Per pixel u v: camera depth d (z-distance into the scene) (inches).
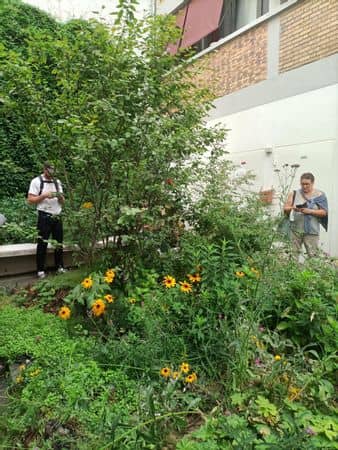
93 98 125.1
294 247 138.3
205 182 159.0
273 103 268.7
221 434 63.7
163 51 143.1
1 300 142.9
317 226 180.9
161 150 118.3
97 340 99.0
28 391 79.6
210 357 88.1
